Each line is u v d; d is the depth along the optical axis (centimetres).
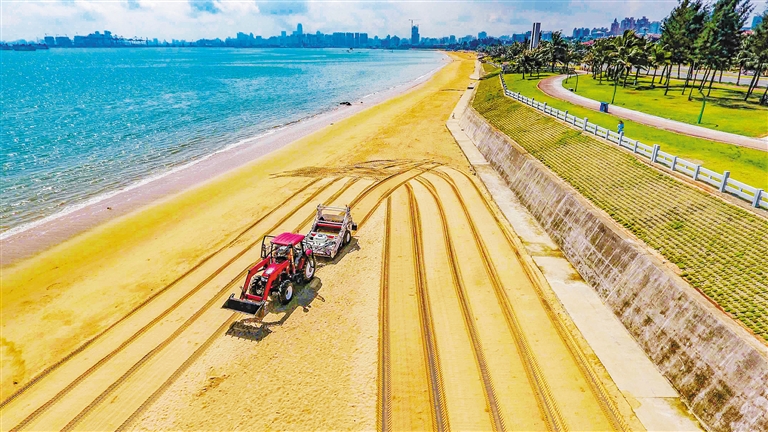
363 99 8188
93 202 2942
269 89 9894
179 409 1258
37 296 1847
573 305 1723
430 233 2380
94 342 1545
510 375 1373
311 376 1380
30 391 1330
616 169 2464
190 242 2323
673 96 5181
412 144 4372
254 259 2114
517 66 8938
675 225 1817
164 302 1778
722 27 4559
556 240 2258
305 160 3888
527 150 3259
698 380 1244
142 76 13525
